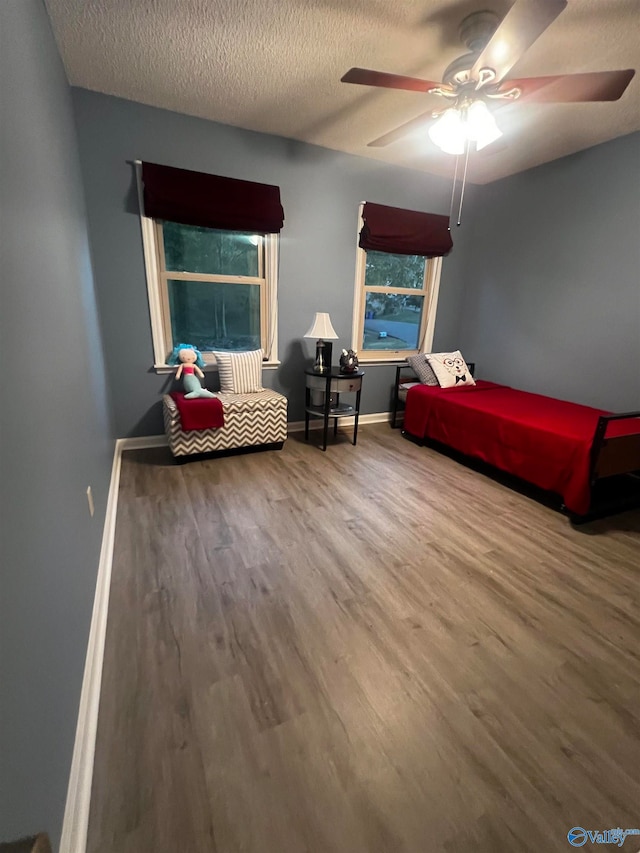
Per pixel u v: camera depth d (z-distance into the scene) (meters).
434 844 0.92
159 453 3.21
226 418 3.01
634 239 2.99
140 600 1.64
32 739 0.70
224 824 0.94
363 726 1.18
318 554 2.00
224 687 1.28
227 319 3.46
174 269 3.18
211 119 2.90
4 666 0.60
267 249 3.38
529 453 2.67
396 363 4.32
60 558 1.04
